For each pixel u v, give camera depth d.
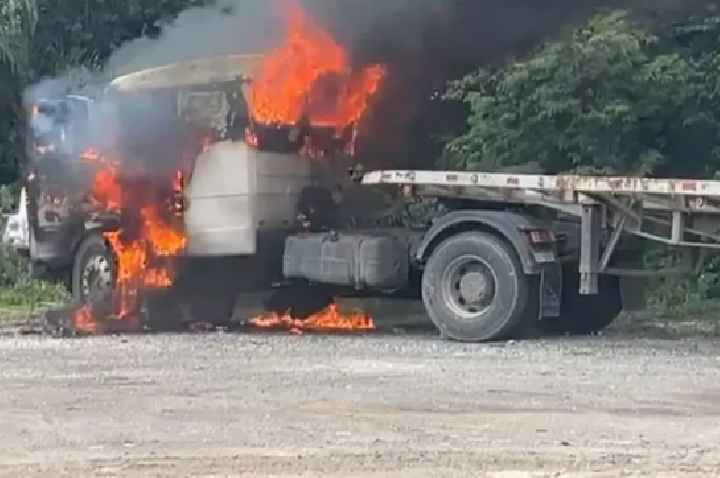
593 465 9.34
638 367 14.22
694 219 16.53
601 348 16.20
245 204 18.80
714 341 17.20
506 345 16.62
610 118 22.56
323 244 18.67
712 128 23.38
